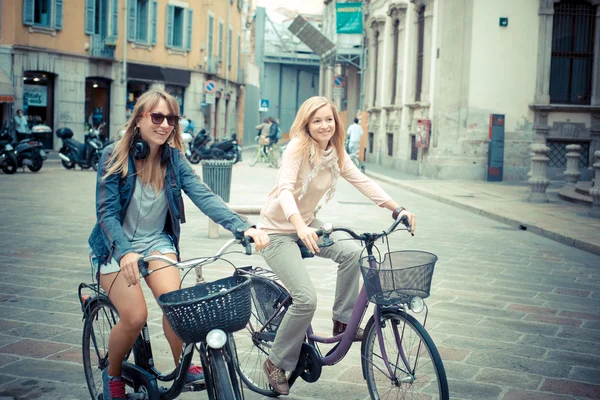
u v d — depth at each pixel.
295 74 67.88
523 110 20.84
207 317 2.69
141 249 3.20
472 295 6.59
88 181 17.25
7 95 24.53
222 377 2.76
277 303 3.88
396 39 27.19
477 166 20.94
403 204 14.76
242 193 14.33
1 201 12.42
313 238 3.35
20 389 3.92
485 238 10.35
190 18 35.00
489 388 4.18
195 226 10.39
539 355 4.85
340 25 32.88
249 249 3.02
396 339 3.37
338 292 3.82
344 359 4.69
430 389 3.26
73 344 4.73
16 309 5.53
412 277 3.05
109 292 3.16
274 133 26.36
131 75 31.62
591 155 21.05
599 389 4.21
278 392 3.81
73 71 28.53
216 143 27.17
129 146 3.13
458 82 20.77
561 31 20.81
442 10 20.59
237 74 46.56
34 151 19.59
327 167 3.70
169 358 4.51
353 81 38.28
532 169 15.06
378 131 29.67
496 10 20.50
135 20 31.52
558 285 7.18
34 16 26.92
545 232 10.75
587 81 21.03
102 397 3.44
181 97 35.66
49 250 7.99
